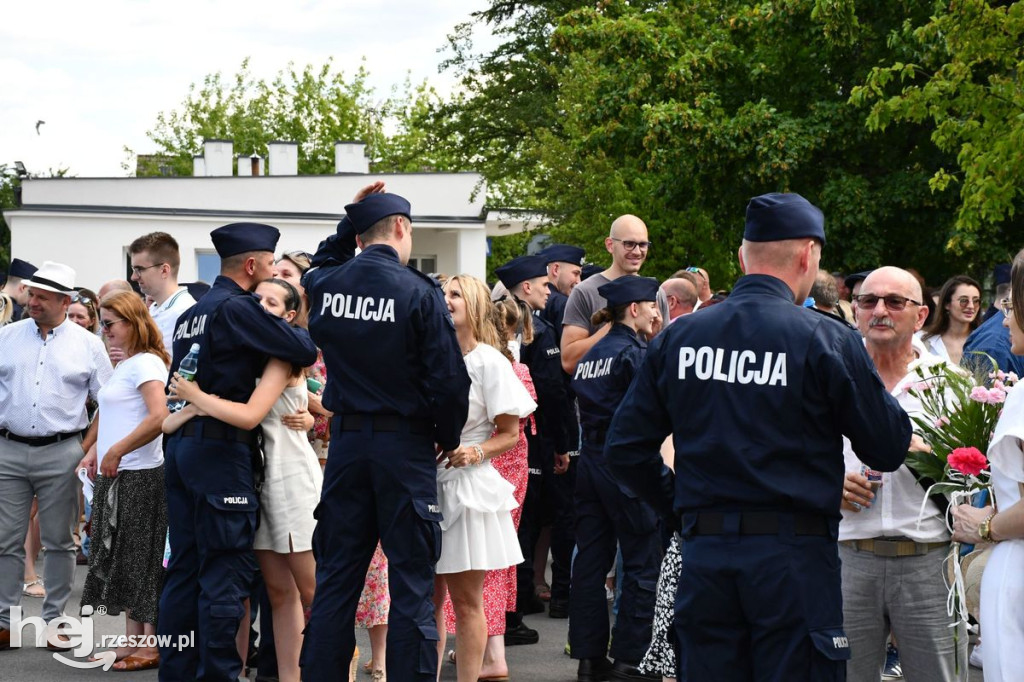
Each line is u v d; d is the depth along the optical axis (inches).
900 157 766.5
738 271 876.0
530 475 331.9
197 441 224.1
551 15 1305.4
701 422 144.2
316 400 271.9
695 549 144.2
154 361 268.4
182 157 2493.8
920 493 167.6
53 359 290.8
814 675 138.0
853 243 744.3
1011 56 570.3
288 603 239.6
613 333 261.7
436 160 1927.9
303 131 2396.7
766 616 138.7
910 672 170.6
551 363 328.5
